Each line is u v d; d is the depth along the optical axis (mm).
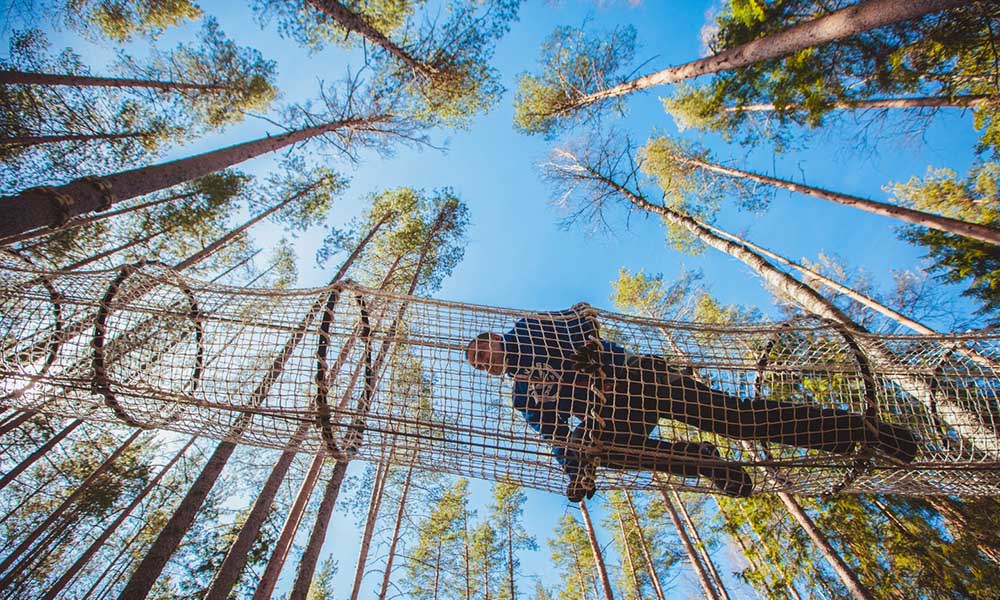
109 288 1963
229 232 12125
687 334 2227
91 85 9250
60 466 9336
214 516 11047
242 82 10391
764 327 2104
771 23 6008
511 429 1895
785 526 7301
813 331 2057
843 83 6469
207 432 2033
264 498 6238
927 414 2055
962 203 7879
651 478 2076
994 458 1866
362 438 1931
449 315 2127
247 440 2043
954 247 7324
